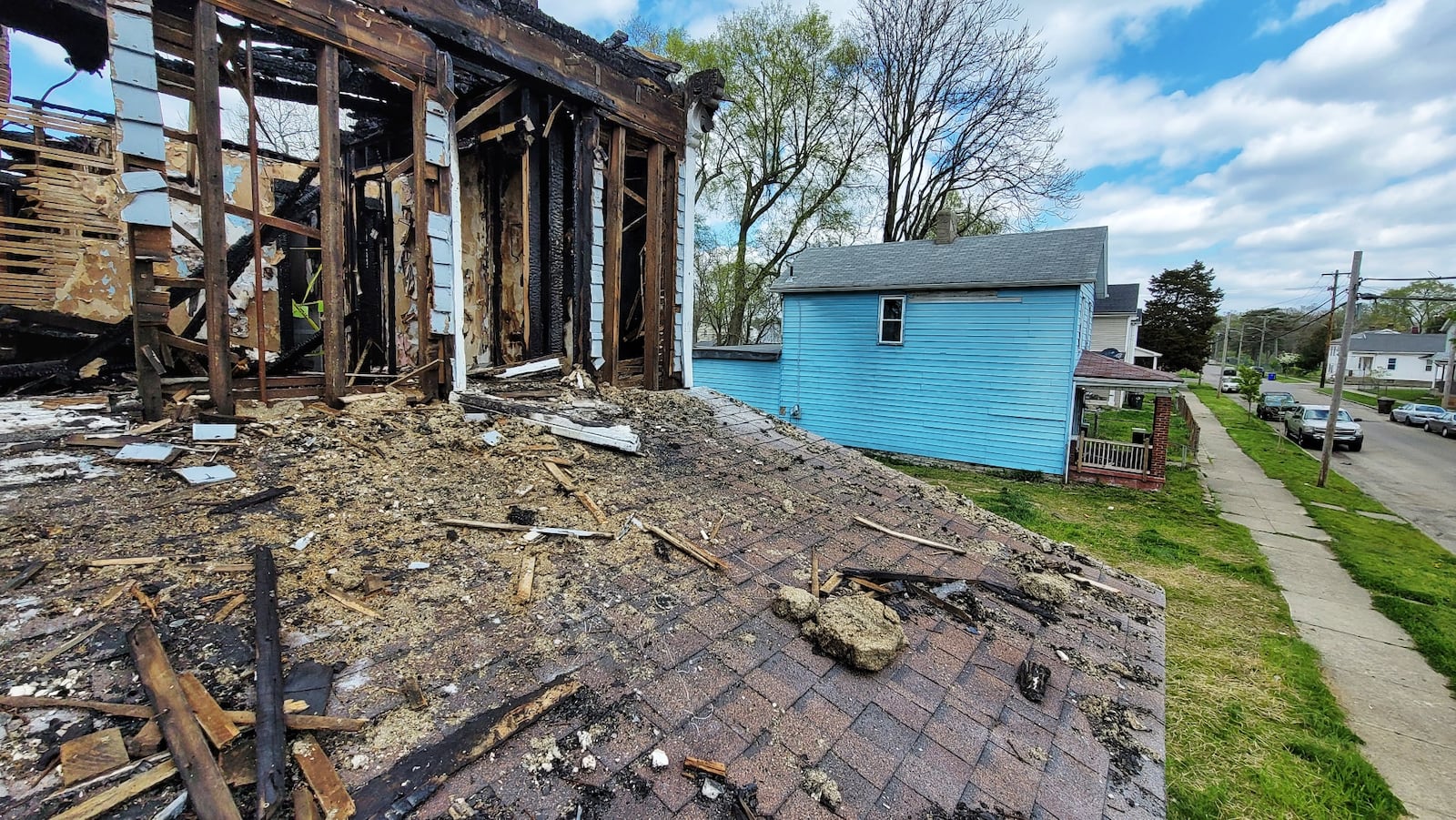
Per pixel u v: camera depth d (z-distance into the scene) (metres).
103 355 5.60
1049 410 12.72
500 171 6.10
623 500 3.59
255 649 1.77
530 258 5.27
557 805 1.56
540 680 1.98
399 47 3.79
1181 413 25.12
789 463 5.30
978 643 3.14
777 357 16.55
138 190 2.95
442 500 3.07
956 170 22.33
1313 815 3.74
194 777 1.35
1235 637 6.35
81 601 1.84
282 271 7.53
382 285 6.53
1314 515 11.46
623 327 6.88
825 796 1.86
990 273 13.20
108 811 1.25
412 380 4.34
